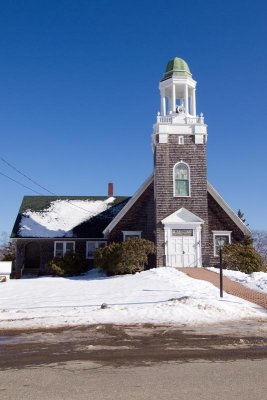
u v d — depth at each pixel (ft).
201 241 105.19
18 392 22.59
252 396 21.79
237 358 29.25
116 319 43.86
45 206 140.46
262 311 49.73
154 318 44.19
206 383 23.89
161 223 105.19
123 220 115.24
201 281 76.95
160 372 26.07
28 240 125.59
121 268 99.50
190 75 112.68
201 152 108.68
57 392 22.53
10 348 32.58
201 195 107.24
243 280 79.97
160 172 107.45
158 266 103.65
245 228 110.32
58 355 30.37
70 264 115.85
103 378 24.90
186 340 34.88
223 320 43.60
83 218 134.72
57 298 61.98
